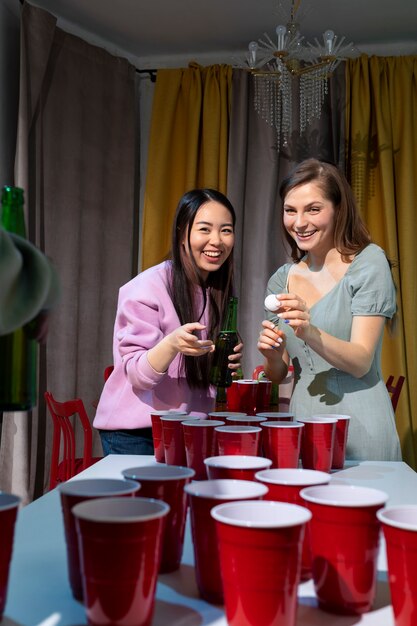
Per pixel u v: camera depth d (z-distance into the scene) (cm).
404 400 388
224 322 175
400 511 61
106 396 171
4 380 74
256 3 381
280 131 418
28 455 349
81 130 395
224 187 416
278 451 105
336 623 60
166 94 427
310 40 428
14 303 60
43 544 80
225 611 57
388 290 162
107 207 412
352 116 410
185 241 177
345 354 149
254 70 349
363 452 162
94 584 53
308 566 70
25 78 355
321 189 171
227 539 55
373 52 435
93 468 124
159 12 394
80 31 416
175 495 71
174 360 165
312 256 182
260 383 143
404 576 55
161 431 123
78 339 394
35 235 368
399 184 406
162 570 71
